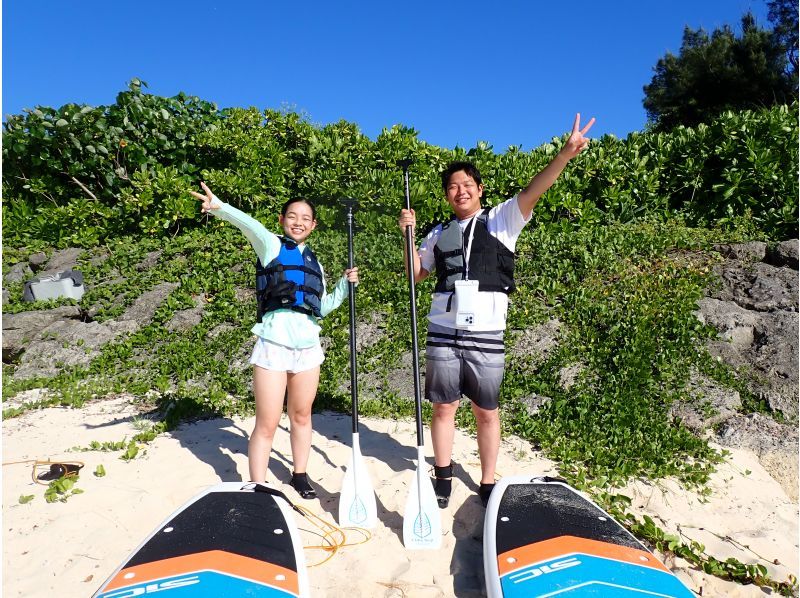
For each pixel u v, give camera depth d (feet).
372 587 10.21
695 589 10.56
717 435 16.14
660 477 14.03
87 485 13.15
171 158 33.47
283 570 8.98
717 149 28.07
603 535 9.89
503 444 15.60
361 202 29.37
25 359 22.21
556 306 21.65
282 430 16.44
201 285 25.70
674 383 17.65
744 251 23.90
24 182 35.70
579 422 16.25
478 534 11.67
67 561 10.63
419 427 11.56
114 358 21.75
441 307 11.98
